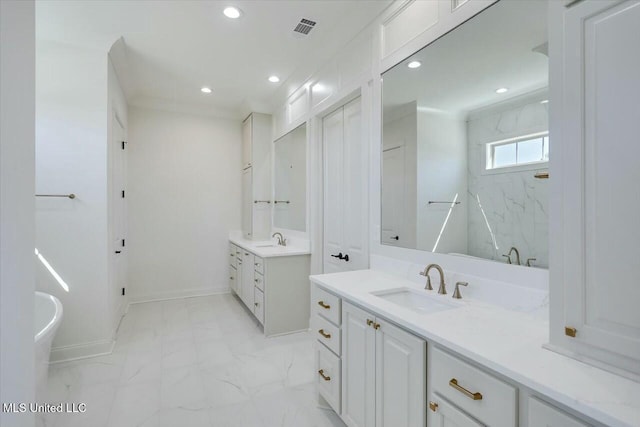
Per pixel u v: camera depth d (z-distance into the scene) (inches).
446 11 66.1
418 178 74.1
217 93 154.9
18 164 25.4
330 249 118.2
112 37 102.0
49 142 98.8
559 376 32.0
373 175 88.7
